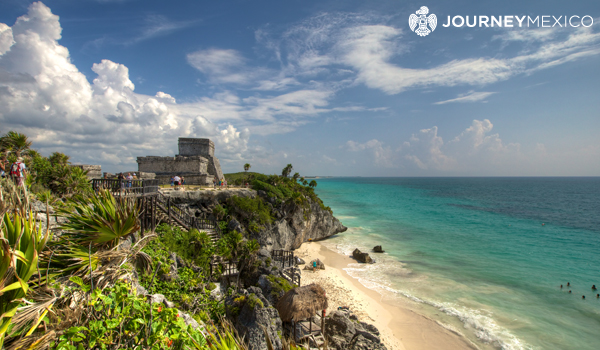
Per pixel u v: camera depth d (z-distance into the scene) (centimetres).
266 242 3634
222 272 2403
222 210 3541
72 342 385
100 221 602
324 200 12306
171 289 1518
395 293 2830
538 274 3356
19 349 342
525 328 2219
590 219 7700
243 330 1592
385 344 2028
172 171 4422
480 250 4416
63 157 2305
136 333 429
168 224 2452
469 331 2192
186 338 430
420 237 5300
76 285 483
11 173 1116
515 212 9012
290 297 1844
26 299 385
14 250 362
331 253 4219
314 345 1791
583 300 2672
